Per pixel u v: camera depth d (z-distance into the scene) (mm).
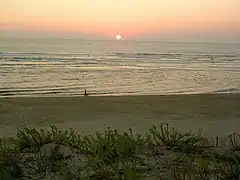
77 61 54938
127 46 155375
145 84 27828
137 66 47656
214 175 4246
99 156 4762
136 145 5199
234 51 113438
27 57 58656
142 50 114000
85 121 8883
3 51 80062
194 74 37031
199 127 8078
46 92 22328
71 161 4688
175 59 66562
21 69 38969
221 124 8461
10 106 10805
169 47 150375
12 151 4832
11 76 31797
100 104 11258
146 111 10203
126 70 40781
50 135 5742
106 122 8719
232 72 40125
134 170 4070
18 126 8148
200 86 26969
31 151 5082
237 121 8891
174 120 8977
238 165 4418
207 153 5125
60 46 129750
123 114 9766
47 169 4426
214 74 37375
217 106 10938
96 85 26734
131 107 10766
